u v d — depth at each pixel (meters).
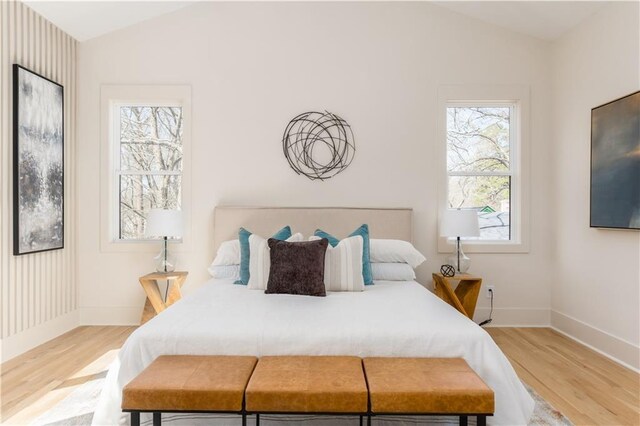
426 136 4.04
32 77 3.32
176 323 2.12
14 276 3.15
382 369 1.80
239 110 4.04
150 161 4.16
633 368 2.88
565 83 3.79
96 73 4.02
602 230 3.26
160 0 3.77
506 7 3.71
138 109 4.17
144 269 4.02
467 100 4.06
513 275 4.04
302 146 4.04
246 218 3.92
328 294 2.84
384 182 4.04
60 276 3.72
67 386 2.55
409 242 3.92
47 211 3.50
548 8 3.50
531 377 2.71
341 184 4.03
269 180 4.04
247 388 1.62
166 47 4.03
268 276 2.95
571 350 3.27
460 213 3.62
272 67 4.04
